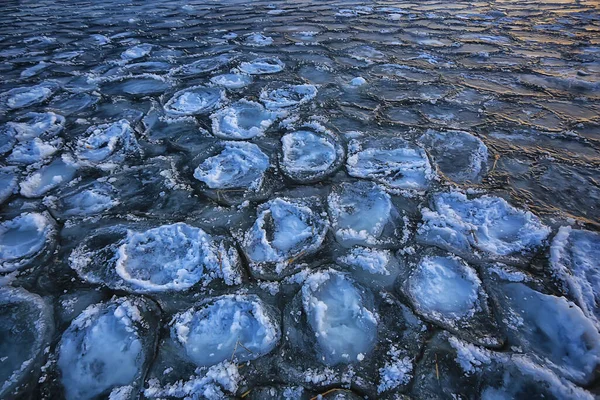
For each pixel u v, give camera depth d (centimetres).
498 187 174
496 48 358
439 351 114
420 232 153
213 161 196
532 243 146
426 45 368
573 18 460
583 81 278
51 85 287
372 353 115
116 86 285
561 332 118
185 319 123
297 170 189
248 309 125
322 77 294
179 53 353
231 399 104
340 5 542
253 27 434
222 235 153
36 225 158
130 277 137
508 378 108
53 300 129
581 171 184
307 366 112
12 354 114
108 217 163
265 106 248
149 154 205
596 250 142
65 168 194
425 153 197
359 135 215
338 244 149
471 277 134
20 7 566
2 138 217
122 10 539
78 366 112
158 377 109
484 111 242
